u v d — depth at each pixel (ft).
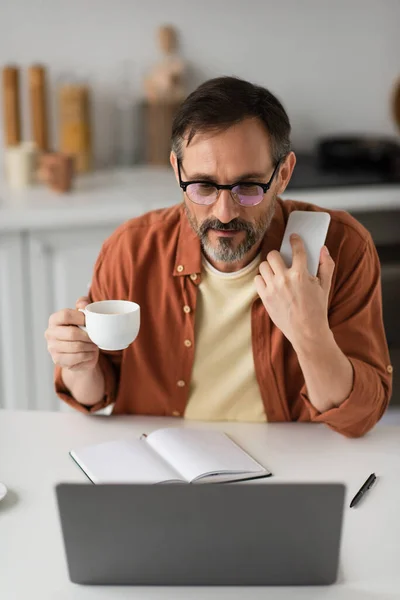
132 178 11.33
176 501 3.99
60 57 11.48
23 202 9.93
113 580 4.14
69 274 10.01
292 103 12.37
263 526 4.02
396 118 12.39
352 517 4.69
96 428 5.74
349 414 5.49
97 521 4.02
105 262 6.26
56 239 9.84
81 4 11.36
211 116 5.07
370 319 5.99
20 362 10.11
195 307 5.98
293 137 12.52
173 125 5.32
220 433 5.53
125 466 5.03
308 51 12.19
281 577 4.14
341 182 10.52
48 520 4.64
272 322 5.92
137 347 6.07
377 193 10.52
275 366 5.95
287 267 5.49
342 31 12.21
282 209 6.07
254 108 5.14
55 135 11.78
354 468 5.20
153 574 4.14
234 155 5.10
